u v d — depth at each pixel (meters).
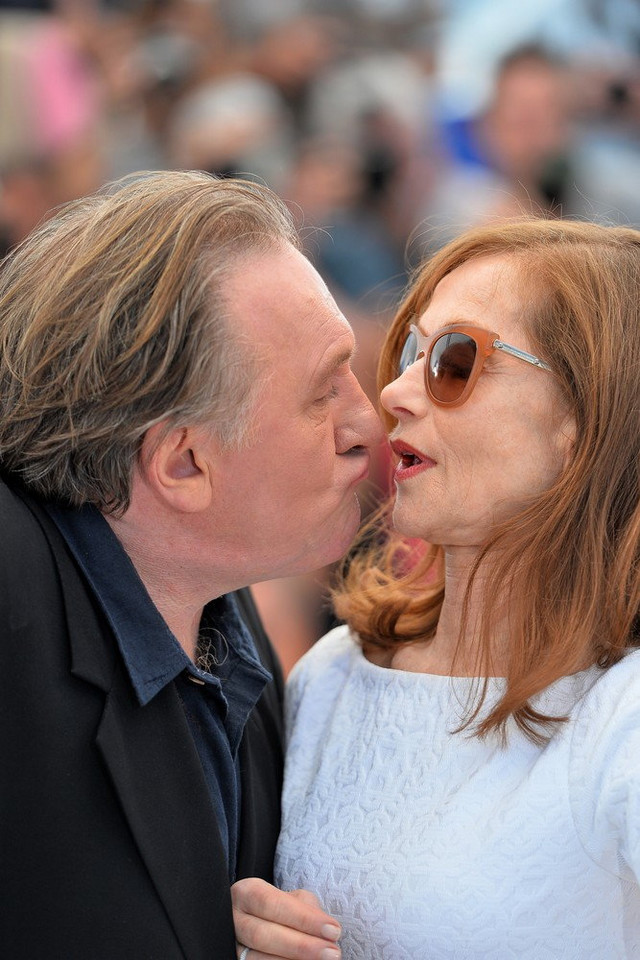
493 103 4.77
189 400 1.73
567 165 4.70
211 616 2.01
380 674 1.93
